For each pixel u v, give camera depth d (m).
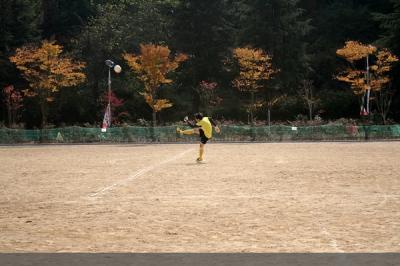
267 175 13.77
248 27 50.72
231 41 54.03
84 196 10.27
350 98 49.72
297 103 49.88
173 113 52.00
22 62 43.09
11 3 54.41
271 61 49.94
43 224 7.43
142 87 51.84
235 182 12.28
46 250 5.76
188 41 52.66
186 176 13.73
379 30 58.50
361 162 17.58
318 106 49.56
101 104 51.59
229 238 6.36
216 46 53.09
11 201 9.72
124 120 51.00
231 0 59.62
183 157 20.97
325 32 60.66
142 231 6.86
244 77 44.84
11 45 55.22
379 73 43.66
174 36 53.75
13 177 14.05
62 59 45.16
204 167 16.28
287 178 13.02
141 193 10.59
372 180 12.46
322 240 6.16
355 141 34.91
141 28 54.59
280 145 30.45
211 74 53.31
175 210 8.52
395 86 49.06
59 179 13.43
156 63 42.00
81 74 44.06
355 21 58.38
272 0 50.09
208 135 18.61
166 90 52.28
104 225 7.32
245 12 52.28
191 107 52.34
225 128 35.81
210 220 7.60
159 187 11.52
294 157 20.19
